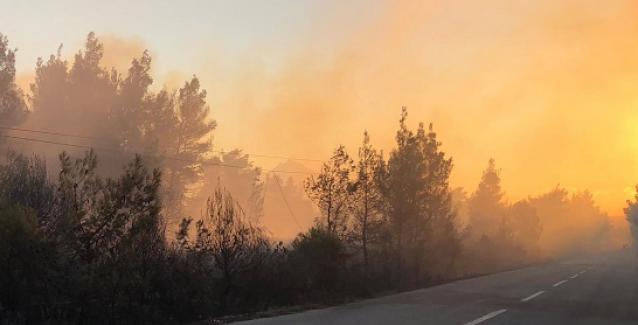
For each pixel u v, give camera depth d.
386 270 22.36
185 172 40.25
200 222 14.20
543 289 20.38
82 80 34.91
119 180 11.62
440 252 29.00
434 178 27.33
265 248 16.11
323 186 22.16
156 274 11.98
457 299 16.62
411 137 25.09
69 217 10.98
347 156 22.39
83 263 10.84
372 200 23.22
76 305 10.20
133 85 36.28
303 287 16.78
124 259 11.24
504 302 15.73
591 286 21.95
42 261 9.83
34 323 9.58
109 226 11.27
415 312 13.33
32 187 11.83
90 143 33.22
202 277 13.42
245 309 14.02
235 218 15.27
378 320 11.90
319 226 21.19
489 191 49.16
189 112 40.12
